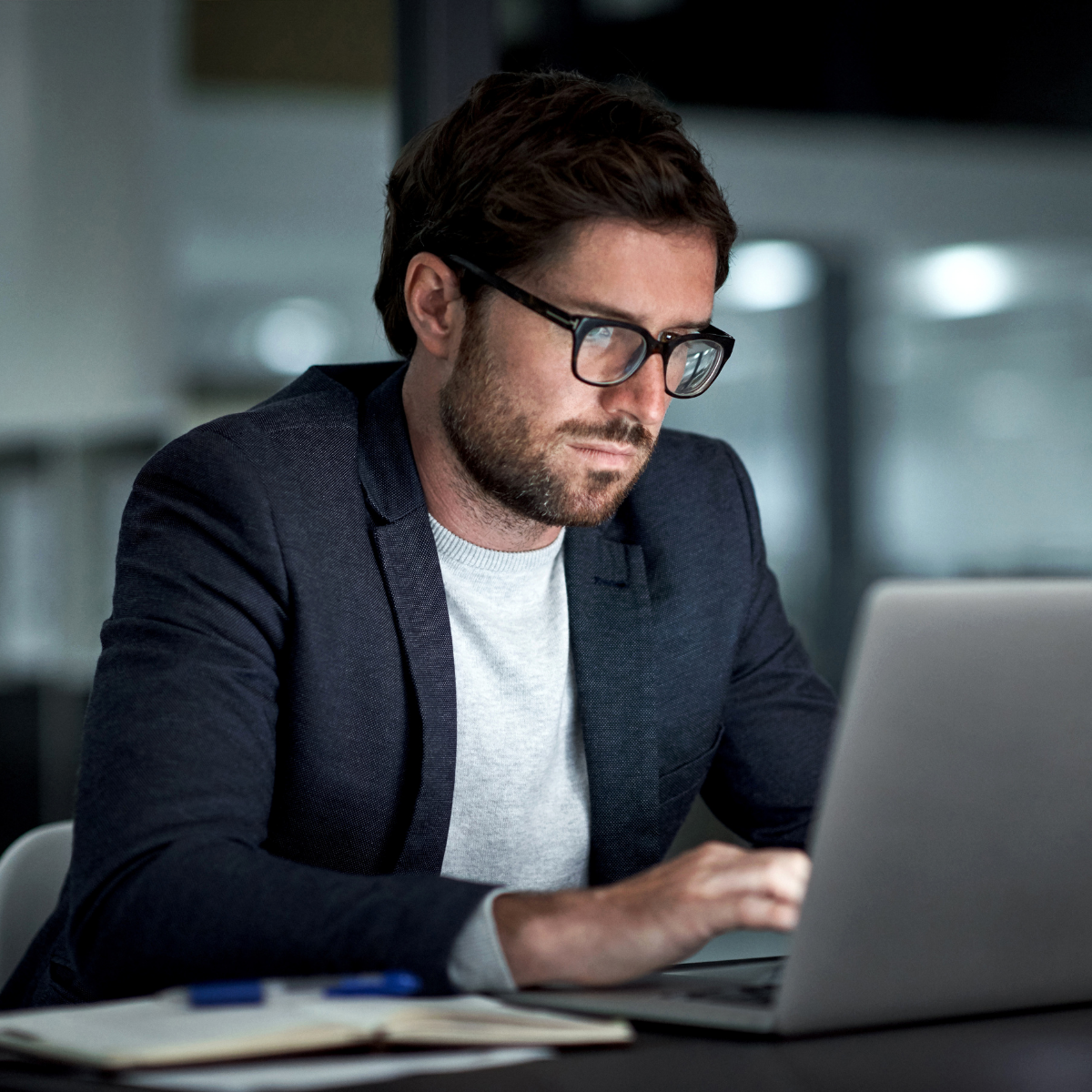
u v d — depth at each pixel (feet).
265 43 14.80
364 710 3.85
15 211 16.31
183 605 3.58
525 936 2.72
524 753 4.13
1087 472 13.34
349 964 2.72
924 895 2.59
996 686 2.57
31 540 16.70
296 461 3.93
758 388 13.38
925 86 12.60
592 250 3.66
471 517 4.08
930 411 13.60
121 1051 2.16
